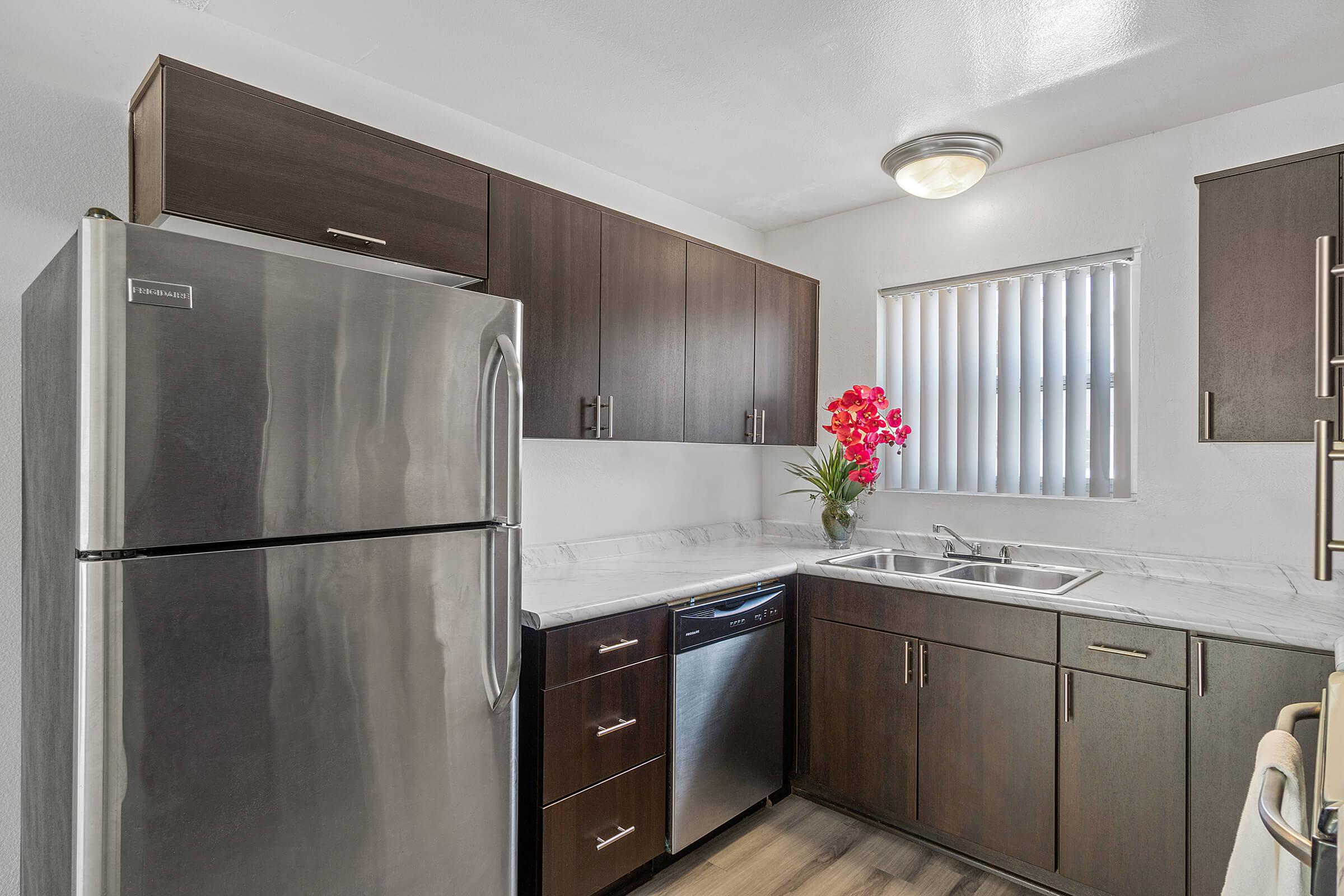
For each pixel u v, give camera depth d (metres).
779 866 2.29
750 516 3.63
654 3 1.83
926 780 2.38
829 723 2.65
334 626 1.26
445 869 1.43
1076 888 2.12
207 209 1.55
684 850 2.38
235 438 1.15
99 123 1.72
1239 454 2.36
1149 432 2.54
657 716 2.20
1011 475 2.87
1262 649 1.82
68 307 1.11
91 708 1.03
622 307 2.47
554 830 1.91
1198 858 1.90
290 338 1.21
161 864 1.08
